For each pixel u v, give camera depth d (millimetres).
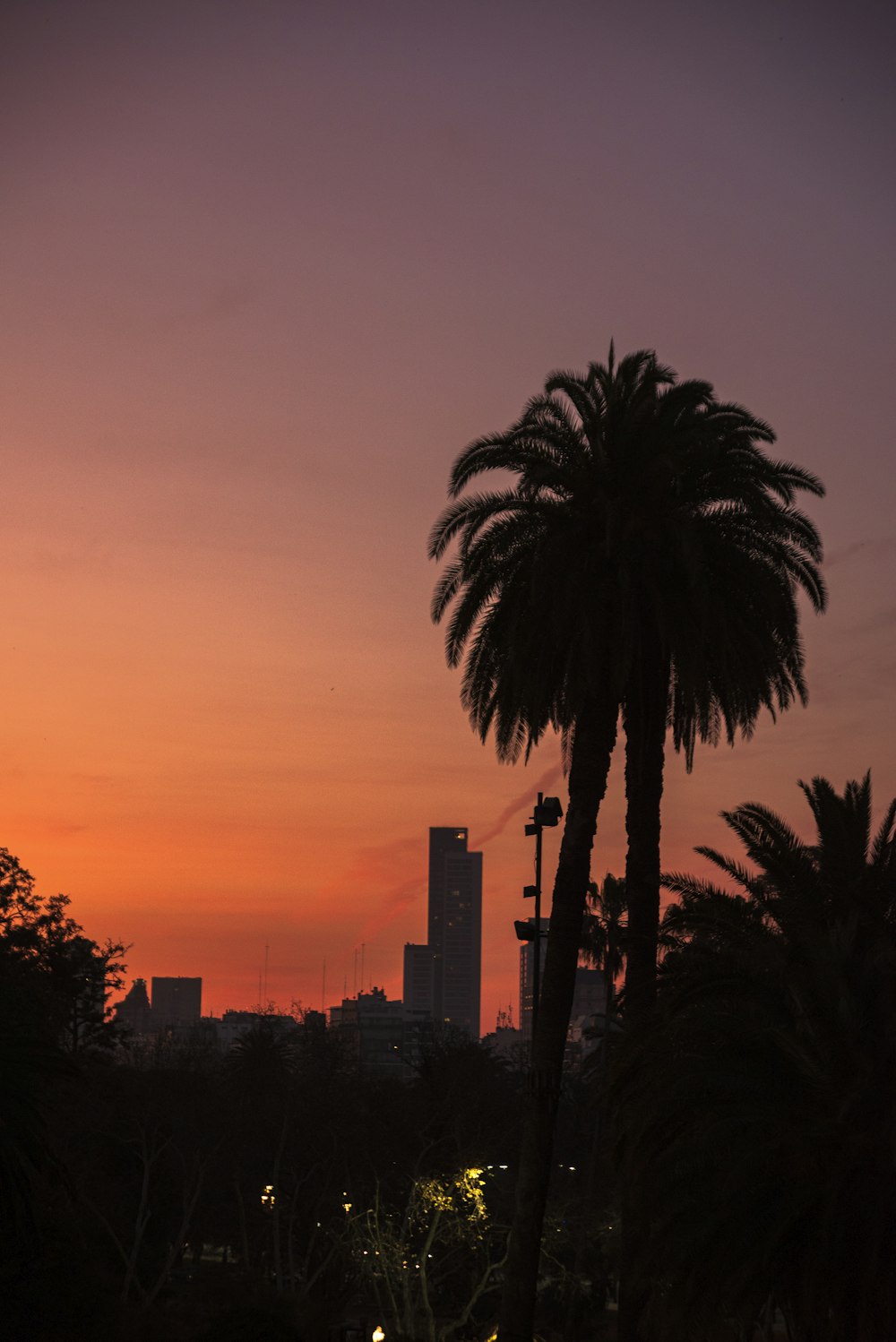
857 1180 21438
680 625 29609
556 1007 30797
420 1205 51750
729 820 25812
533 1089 30484
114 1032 72938
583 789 31297
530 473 30984
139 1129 57562
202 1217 71062
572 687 29469
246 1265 60125
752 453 31281
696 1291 22047
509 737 31750
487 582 31453
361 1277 55438
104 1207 55156
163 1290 61656
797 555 31016
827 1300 21453
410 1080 76438
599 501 29984
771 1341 23828
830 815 26188
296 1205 66312
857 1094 21531
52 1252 31141
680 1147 22453
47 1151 30109
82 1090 56031
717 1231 21594
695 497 31062
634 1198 24594
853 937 23828
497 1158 58469
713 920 25719
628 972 30766
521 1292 29406
